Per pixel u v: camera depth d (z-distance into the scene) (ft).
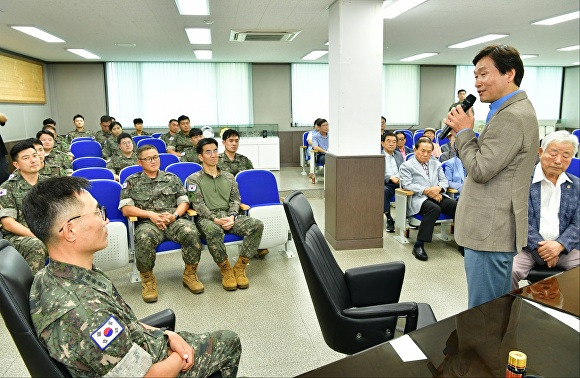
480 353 3.17
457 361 3.07
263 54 26.96
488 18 17.08
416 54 27.76
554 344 3.31
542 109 37.29
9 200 9.45
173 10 15.16
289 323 8.43
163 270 11.66
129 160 18.17
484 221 5.27
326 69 32.68
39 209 3.71
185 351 4.35
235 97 31.83
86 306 3.58
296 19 16.62
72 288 3.68
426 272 11.10
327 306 5.15
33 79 27.63
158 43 22.30
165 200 10.77
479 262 5.42
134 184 10.60
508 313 3.84
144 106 30.91
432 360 3.09
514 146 4.95
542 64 34.81
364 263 11.92
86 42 21.83
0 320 8.75
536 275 7.50
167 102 31.09
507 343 3.32
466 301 9.28
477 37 21.43
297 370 6.81
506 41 22.74
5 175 15.56
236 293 9.98
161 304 9.44
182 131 22.13
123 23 17.24
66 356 3.46
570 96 36.73
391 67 33.47
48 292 3.64
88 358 3.48
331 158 13.33
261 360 7.09
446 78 34.40
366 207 13.16
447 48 25.20
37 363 3.52
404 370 2.97
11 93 24.47
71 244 3.79
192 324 8.44
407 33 20.29
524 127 4.94
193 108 31.45
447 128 6.15
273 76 32.17
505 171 5.14
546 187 7.69
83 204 3.85
